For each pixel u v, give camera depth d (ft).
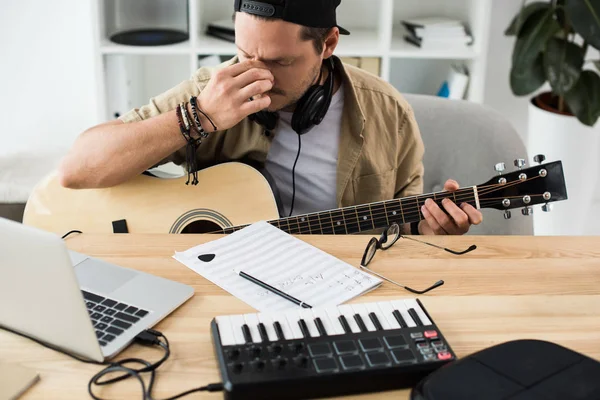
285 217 5.81
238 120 5.36
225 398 3.26
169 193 5.85
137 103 10.47
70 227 5.84
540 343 3.40
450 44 9.43
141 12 9.12
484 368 3.22
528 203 5.23
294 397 3.31
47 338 3.57
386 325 3.67
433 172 7.02
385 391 3.40
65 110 10.59
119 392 3.30
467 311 3.96
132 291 4.04
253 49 5.22
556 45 8.92
